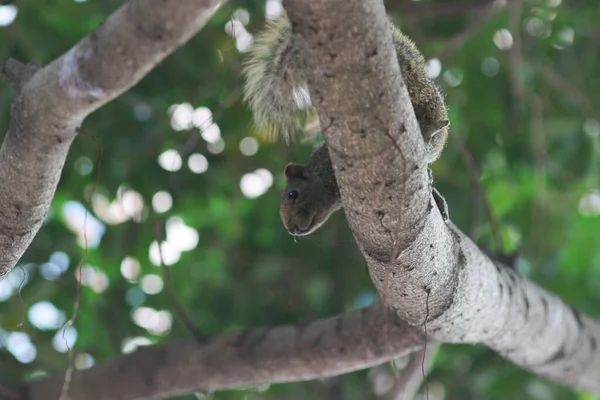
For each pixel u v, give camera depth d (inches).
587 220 571.5
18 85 239.0
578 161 481.1
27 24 423.5
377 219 220.4
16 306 478.0
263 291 502.0
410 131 201.3
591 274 546.9
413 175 209.9
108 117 439.8
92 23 458.6
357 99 190.9
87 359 500.7
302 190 307.6
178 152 400.2
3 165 234.2
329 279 492.7
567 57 479.8
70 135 228.8
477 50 483.5
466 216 478.6
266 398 500.7
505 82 474.0
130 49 204.2
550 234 500.7
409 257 237.0
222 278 514.3
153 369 400.2
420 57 292.5
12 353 469.4
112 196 455.8
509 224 495.8
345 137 199.6
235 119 458.3
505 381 438.9
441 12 461.4
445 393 464.4
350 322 370.0
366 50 182.7
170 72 442.6
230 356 389.1
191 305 507.2
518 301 335.3
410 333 351.9
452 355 475.2
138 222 470.0
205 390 401.4
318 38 180.9
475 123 483.5
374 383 481.7
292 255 499.2
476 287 284.0
